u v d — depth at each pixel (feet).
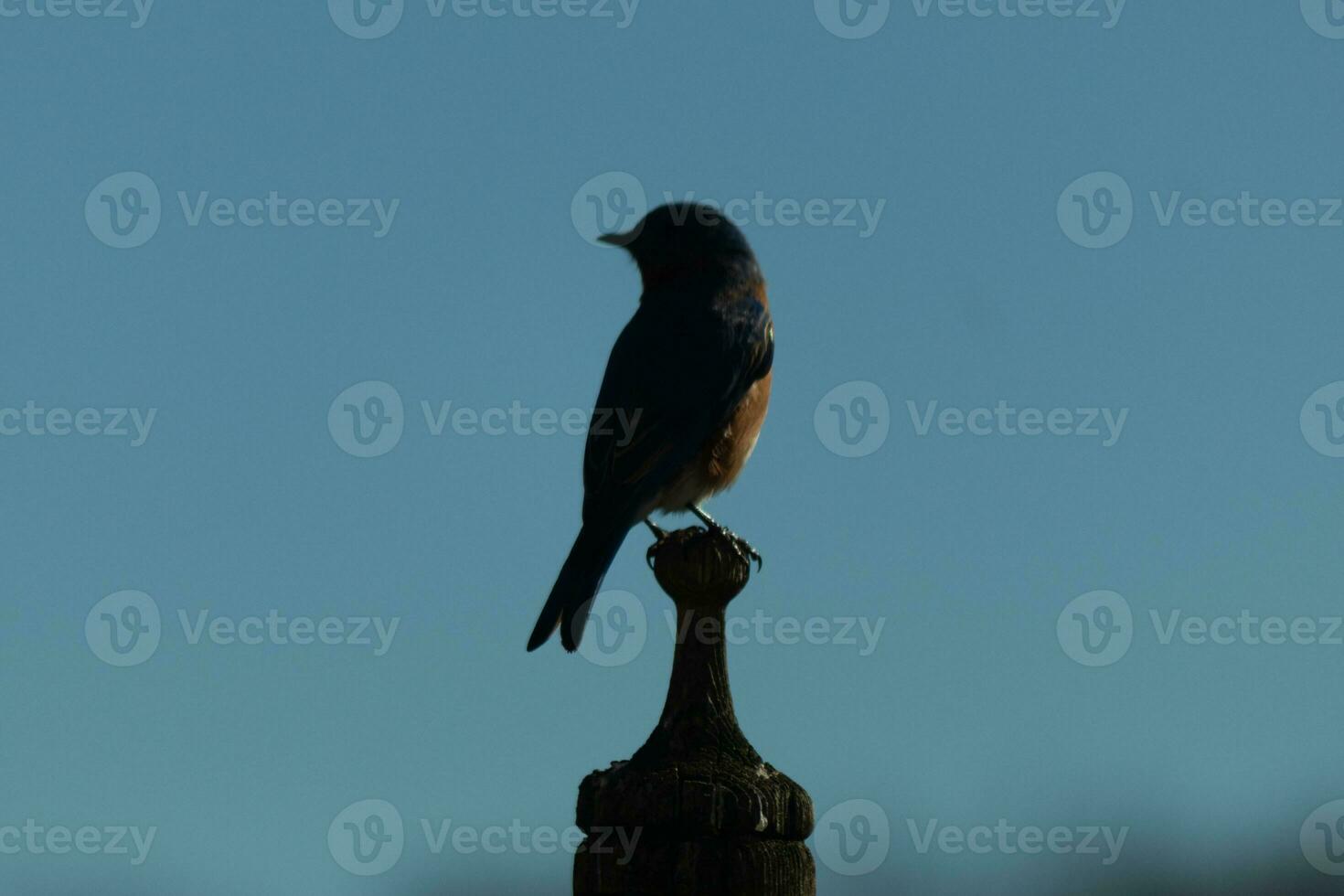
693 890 23.84
